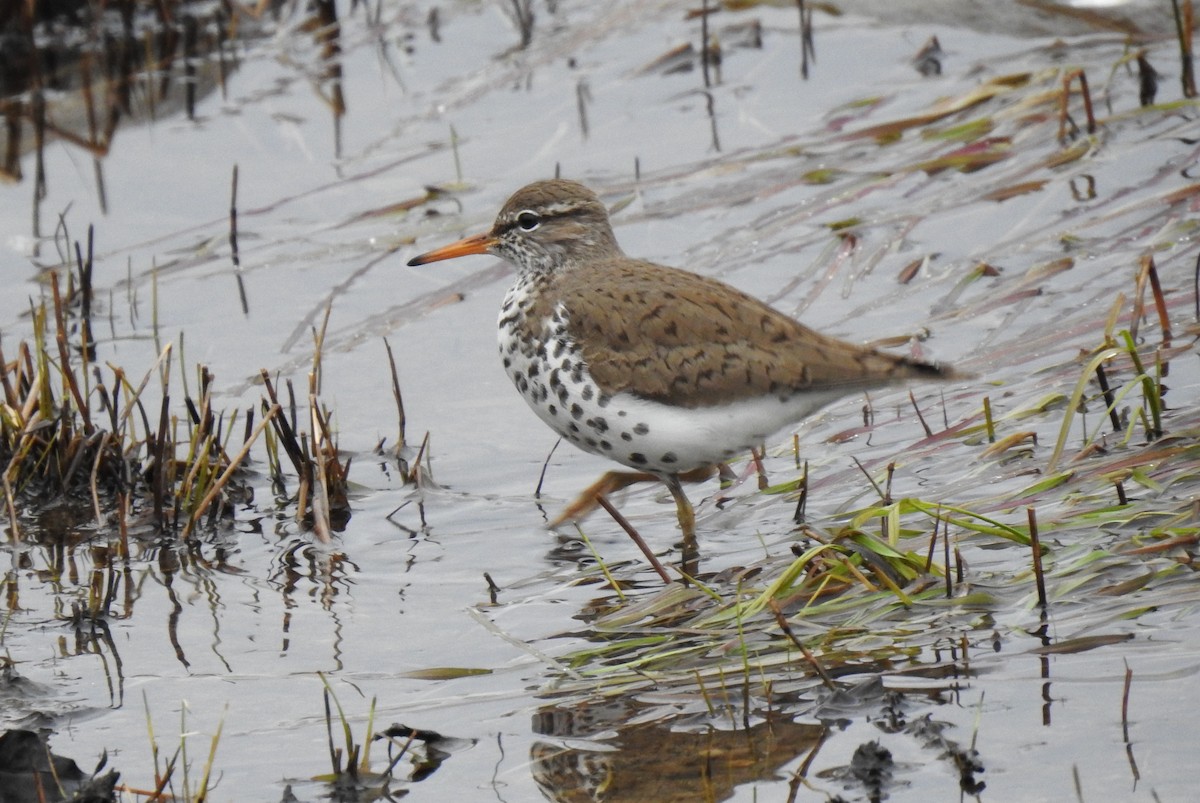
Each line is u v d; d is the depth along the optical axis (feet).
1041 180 52.13
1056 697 27.68
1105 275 46.47
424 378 46.96
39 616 34.53
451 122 63.46
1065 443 38.04
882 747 26.13
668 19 69.51
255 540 38.45
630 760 27.27
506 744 28.17
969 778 25.57
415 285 52.34
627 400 36.42
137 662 32.14
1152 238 47.67
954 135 56.03
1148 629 29.55
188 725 29.48
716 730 28.04
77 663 32.17
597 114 62.64
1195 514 32.91
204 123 64.90
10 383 45.24
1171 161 51.55
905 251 49.93
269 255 54.80
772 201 54.19
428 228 55.21
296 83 67.97
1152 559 31.99
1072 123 54.24
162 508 39.60
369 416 44.98
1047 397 40.37
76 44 71.36
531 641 32.40
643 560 36.24
